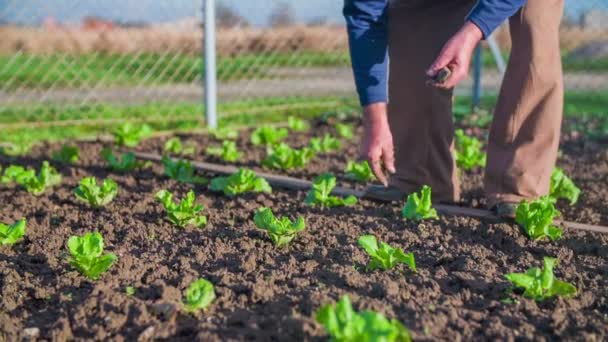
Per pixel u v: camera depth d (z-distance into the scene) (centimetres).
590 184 488
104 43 1070
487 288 286
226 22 979
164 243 341
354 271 299
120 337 247
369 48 354
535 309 267
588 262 324
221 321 254
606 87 1227
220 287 280
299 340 238
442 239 348
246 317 255
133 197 428
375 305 259
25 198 427
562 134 734
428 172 406
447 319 255
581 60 1403
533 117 364
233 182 431
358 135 714
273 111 874
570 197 424
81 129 728
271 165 526
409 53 387
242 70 1084
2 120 777
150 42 1085
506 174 371
